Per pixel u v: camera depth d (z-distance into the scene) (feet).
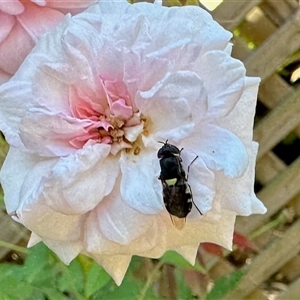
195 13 0.25
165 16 0.25
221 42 0.25
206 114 0.24
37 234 0.26
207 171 0.24
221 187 0.25
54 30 0.26
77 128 0.24
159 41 0.25
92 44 0.25
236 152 0.24
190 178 0.24
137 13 0.25
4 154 0.34
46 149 0.25
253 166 0.26
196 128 0.25
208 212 0.24
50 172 0.24
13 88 0.25
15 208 0.25
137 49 0.24
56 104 0.25
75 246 0.26
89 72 0.25
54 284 0.34
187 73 0.23
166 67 0.24
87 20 0.25
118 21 0.25
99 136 0.26
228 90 0.24
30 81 0.25
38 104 0.24
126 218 0.25
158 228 0.26
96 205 0.25
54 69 0.24
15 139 0.25
